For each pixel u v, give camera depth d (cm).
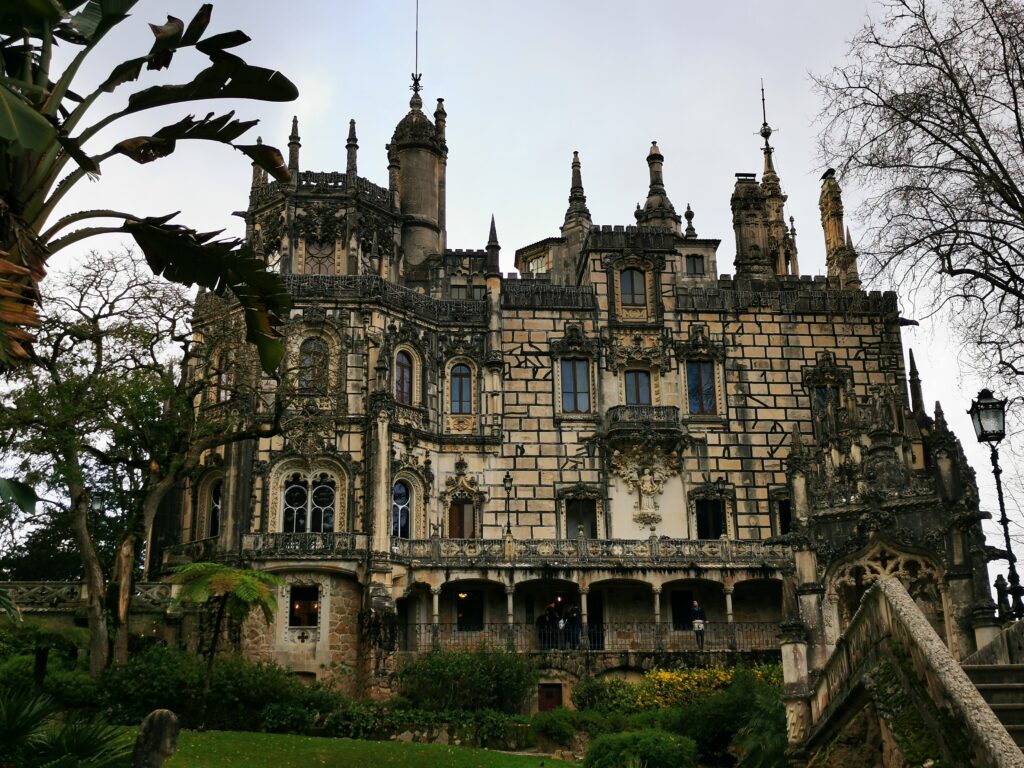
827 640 2678
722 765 3775
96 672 4109
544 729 4212
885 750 1570
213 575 4069
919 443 5797
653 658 5275
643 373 6431
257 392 4909
